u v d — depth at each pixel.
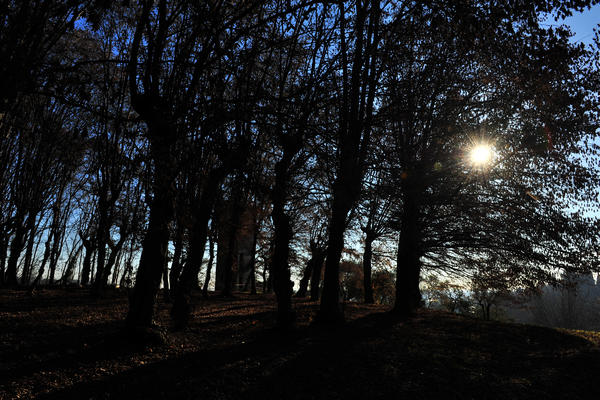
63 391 6.80
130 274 23.98
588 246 15.97
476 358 10.41
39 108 14.32
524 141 14.81
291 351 10.16
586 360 10.62
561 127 13.52
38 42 5.72
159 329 10.33
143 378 7.61
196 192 13.29
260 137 9.22
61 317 13.84
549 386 8.51
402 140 14.13
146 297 10.26
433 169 14.63
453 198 16.70
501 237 17.25
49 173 23.70
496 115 14.19
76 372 7.78
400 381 8.22
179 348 10.09
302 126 6.54
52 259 31.86
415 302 21.67
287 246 13.41
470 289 21.55
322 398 7.20
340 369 8.80
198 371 8.20
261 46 8.60
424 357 9.99
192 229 12.89
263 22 6.74
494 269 19.19
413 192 11.76
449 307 42.84
